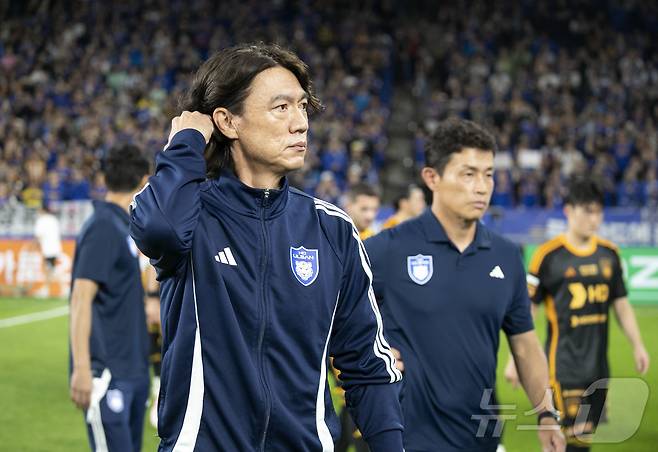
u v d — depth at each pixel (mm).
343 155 25906
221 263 2756
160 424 2832
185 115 2838
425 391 4344
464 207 4426
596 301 7094
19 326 16672
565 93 29672
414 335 4391
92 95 29984
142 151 5641
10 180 24719
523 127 27156
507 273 4504
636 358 7184
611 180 25516
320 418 2832
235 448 2713
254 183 2873
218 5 34312
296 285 2805
